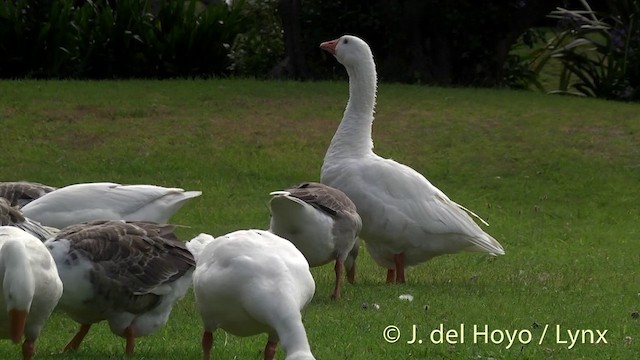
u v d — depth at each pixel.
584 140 19.72
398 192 11.46
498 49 26.20
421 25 25.59
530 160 18.78
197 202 16.42
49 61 24.72
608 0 26.38
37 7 24.78
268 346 7.70
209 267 7.55
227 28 25.80
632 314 9.97
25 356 7.86
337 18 25.91
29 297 7.25
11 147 18.64
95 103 21.03
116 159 18.31
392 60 25.78
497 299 10.64
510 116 20.97
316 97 22.14
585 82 25.88
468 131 20.05
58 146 18.86
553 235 15.23
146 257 8.55
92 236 8.45
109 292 8.34
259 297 7.23
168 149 18.88
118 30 25.03
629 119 21.14
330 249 10.13
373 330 9.22
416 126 20.30
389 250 11.72
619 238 15.11
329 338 8.88
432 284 11.58
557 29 29.62
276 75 25.78
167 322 9.72
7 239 7.63
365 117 12.10
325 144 19.42
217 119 20.44
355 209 10.61
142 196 10.95
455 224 11.61
